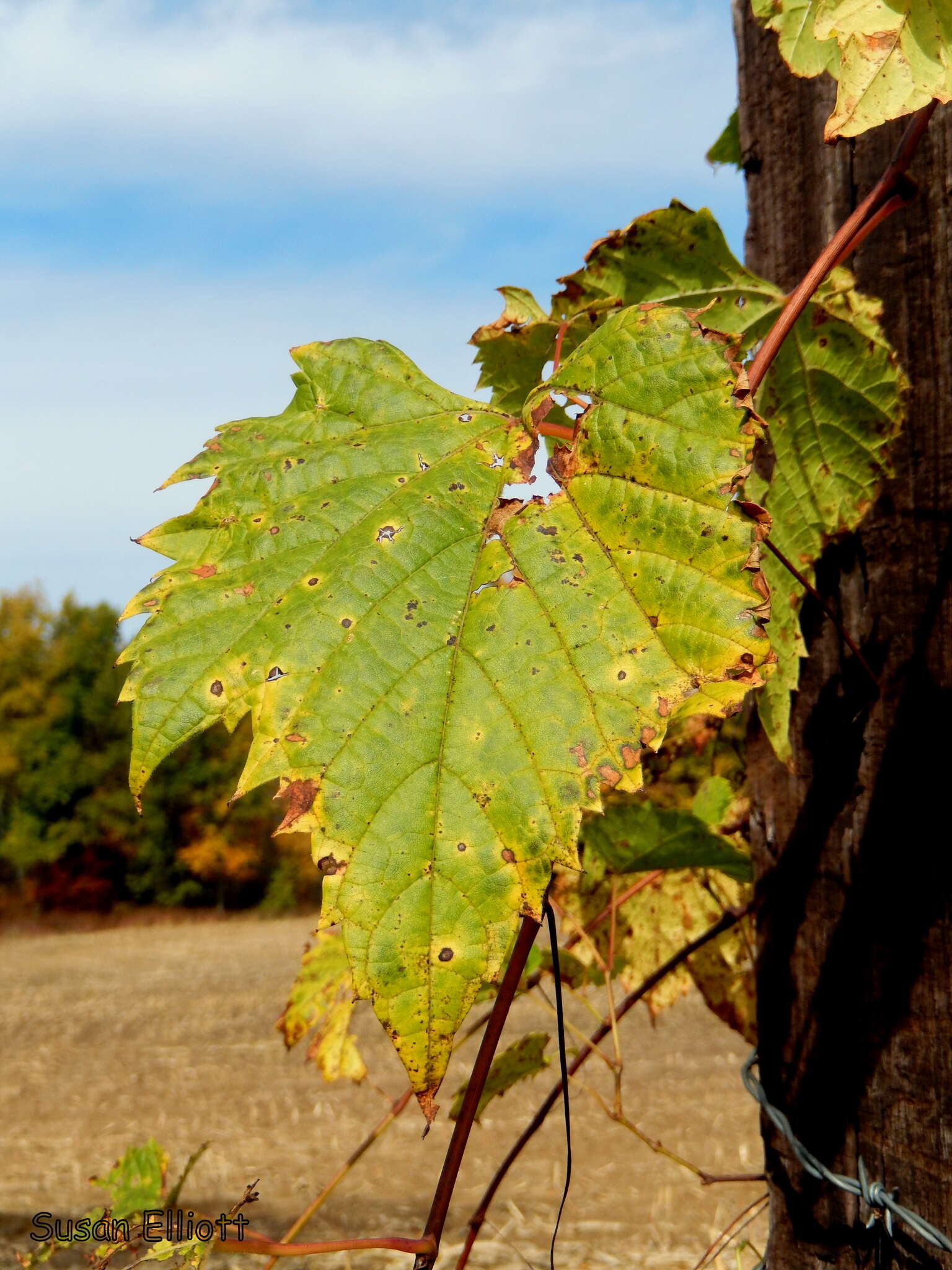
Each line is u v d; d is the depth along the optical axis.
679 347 0.44
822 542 0.54
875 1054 0.53
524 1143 0.60
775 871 0.56
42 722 14.74
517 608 0.43
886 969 0.53
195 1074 4.77
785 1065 0.55
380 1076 4.45
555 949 0.46
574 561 0.43
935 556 0.52
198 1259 0.47
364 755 0.42
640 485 0.43
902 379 0.52
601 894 0.76
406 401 0.47
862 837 0.53
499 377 0.55
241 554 0.44
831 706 0.55
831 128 0.44
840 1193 0.53
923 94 0.44
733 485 0.42
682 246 0.52
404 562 0.44
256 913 14.52
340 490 0.45
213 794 14.76
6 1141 3.70
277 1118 3.93
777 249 0.57
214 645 0.43
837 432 0.53
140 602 0.44
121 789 14.70
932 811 0.52
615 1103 0.59
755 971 0.57
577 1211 2.69
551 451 0.45
